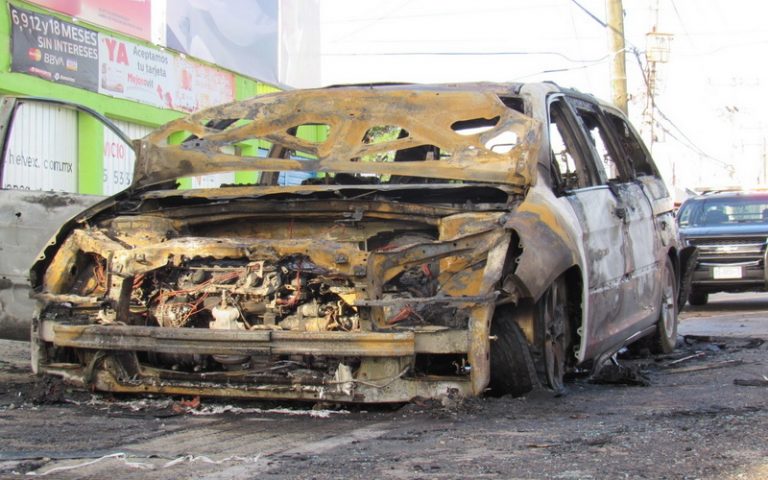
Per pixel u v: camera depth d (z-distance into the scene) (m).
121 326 5.43
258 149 7.18
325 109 6.53
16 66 14.18
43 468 4.13
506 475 3.98
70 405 5.64
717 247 15.22
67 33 15.30
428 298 5.11
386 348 5.04
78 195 6.95
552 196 5.88
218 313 5.46
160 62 18.08
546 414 5.29
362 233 5.96
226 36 20.86
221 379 5.36
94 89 16.00
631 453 4.37
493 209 5.56
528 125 5.95
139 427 5.02
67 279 5.96
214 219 6.08
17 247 6.82
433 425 4.98
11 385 6.25
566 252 5.55
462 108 6.23
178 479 3.94
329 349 5.07
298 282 5.38
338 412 5.38
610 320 6.76
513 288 5.27
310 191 5.79
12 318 6.82
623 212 7.12
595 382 6.80
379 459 4.27
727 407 5.61
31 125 14.67
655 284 8.08
